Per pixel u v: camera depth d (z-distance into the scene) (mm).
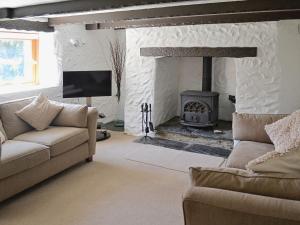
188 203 1530
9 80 4727
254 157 2816
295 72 4285
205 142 4941
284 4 2998
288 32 4219
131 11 3795
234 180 1599
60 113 3971
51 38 4973
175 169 3834
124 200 3006
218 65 5949
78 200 2992
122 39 5969
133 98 5410
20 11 3531
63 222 2600
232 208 1449
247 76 4500
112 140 5078
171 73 6012
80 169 3785
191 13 3422
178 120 6109
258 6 3100
